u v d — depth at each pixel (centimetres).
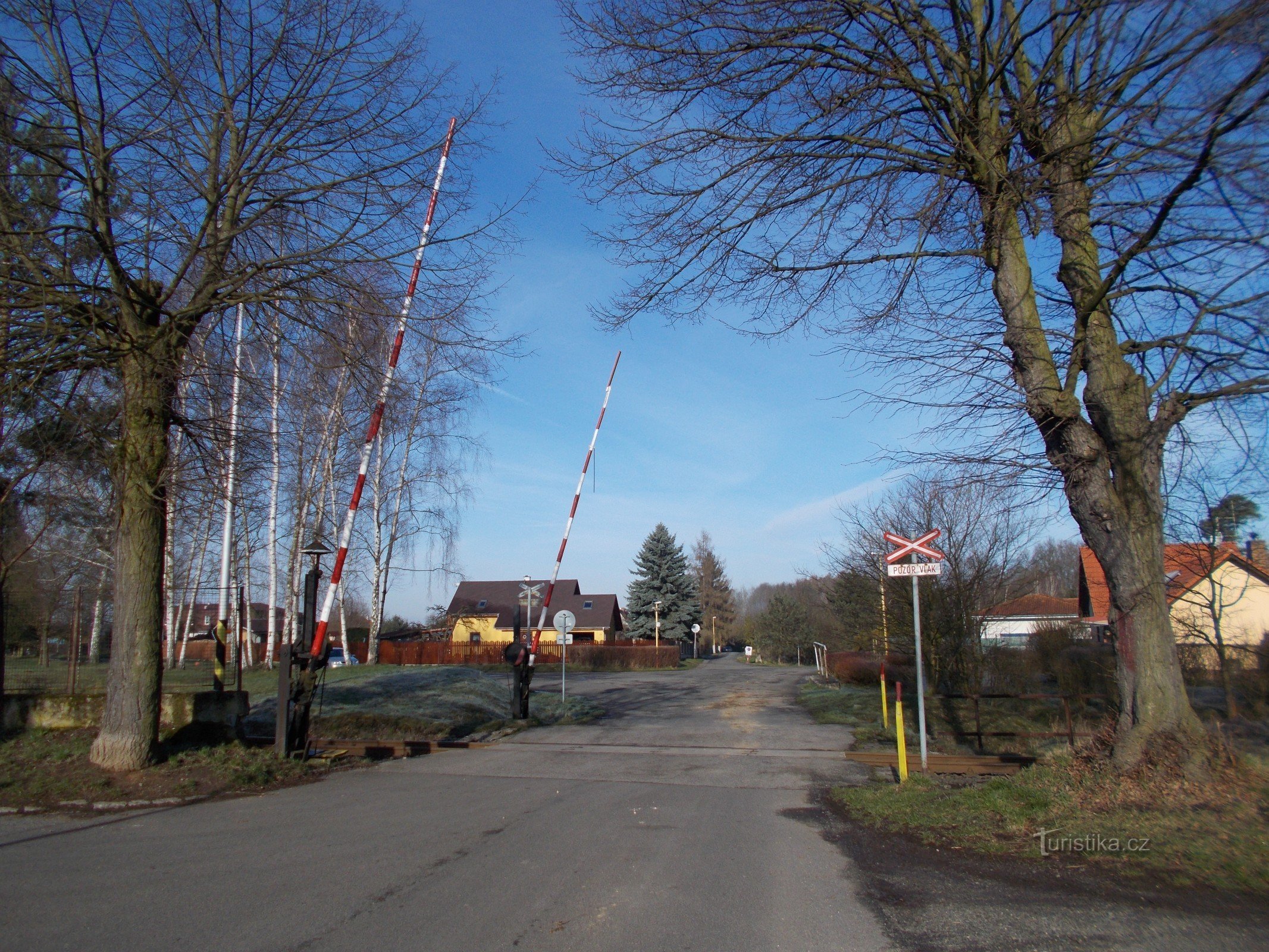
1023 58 896
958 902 575
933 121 888
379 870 662
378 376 1192
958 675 2023
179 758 1074
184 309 1053
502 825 845
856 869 675
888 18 875
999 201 823
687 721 2023
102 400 1198
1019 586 2144
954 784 1039
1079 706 1697
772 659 7181
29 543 1611
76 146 957
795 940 508
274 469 2189
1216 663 1533
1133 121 747
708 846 759
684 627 6844
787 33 910
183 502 1554
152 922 532
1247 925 507
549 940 507
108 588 2614
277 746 1179
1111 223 819
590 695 2889
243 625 3147
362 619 6681
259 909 561
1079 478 834
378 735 1644
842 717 1992
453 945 496
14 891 600
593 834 806
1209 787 743
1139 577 802
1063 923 522
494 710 2058
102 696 1186
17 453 1183
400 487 3388
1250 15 646
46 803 909
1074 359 834
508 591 6750
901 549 1141
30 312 988
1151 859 640
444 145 1162
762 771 1248
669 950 491
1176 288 804
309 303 1097
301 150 1108
